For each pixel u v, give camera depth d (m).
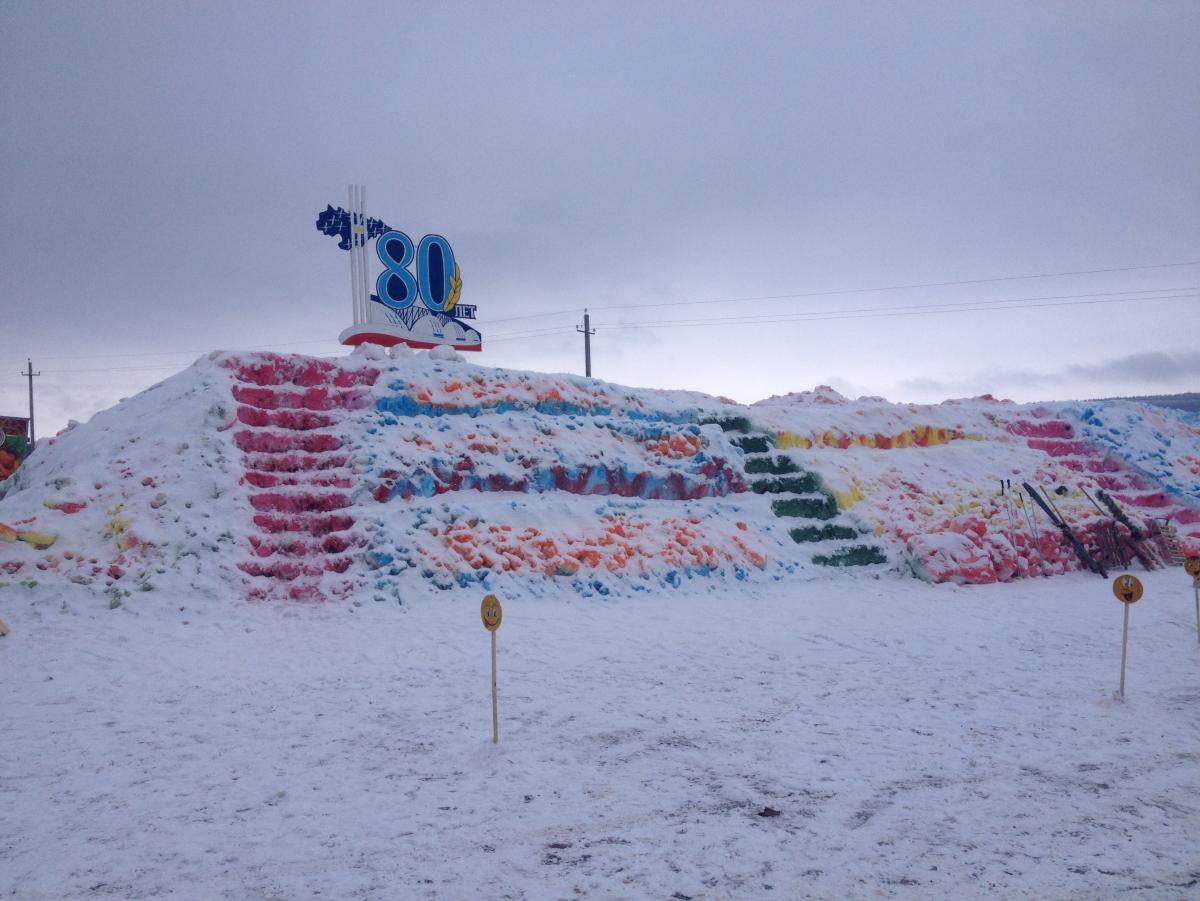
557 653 12.85
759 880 5.48
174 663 12.18
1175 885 5.36
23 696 10.52
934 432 29.12
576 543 18.58
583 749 8.27
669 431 23.62
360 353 22.89
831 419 28.20
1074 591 19.72
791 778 7.41
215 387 19.62
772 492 23.75
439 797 7.05
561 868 5.69
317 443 19.41
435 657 12.55
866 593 19.09
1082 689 10.52
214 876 5.66
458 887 5.43
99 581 15.20
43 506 16.64
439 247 26.73
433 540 17.36
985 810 6.64
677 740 8.55
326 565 16.50
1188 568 13.70
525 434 21.38
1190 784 7.21
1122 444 30.61
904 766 7.70
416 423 20.55
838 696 10.32
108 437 19.31
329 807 6.87
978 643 13.69
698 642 13.73
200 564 15.81
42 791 7.32
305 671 11.78
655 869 5.65
